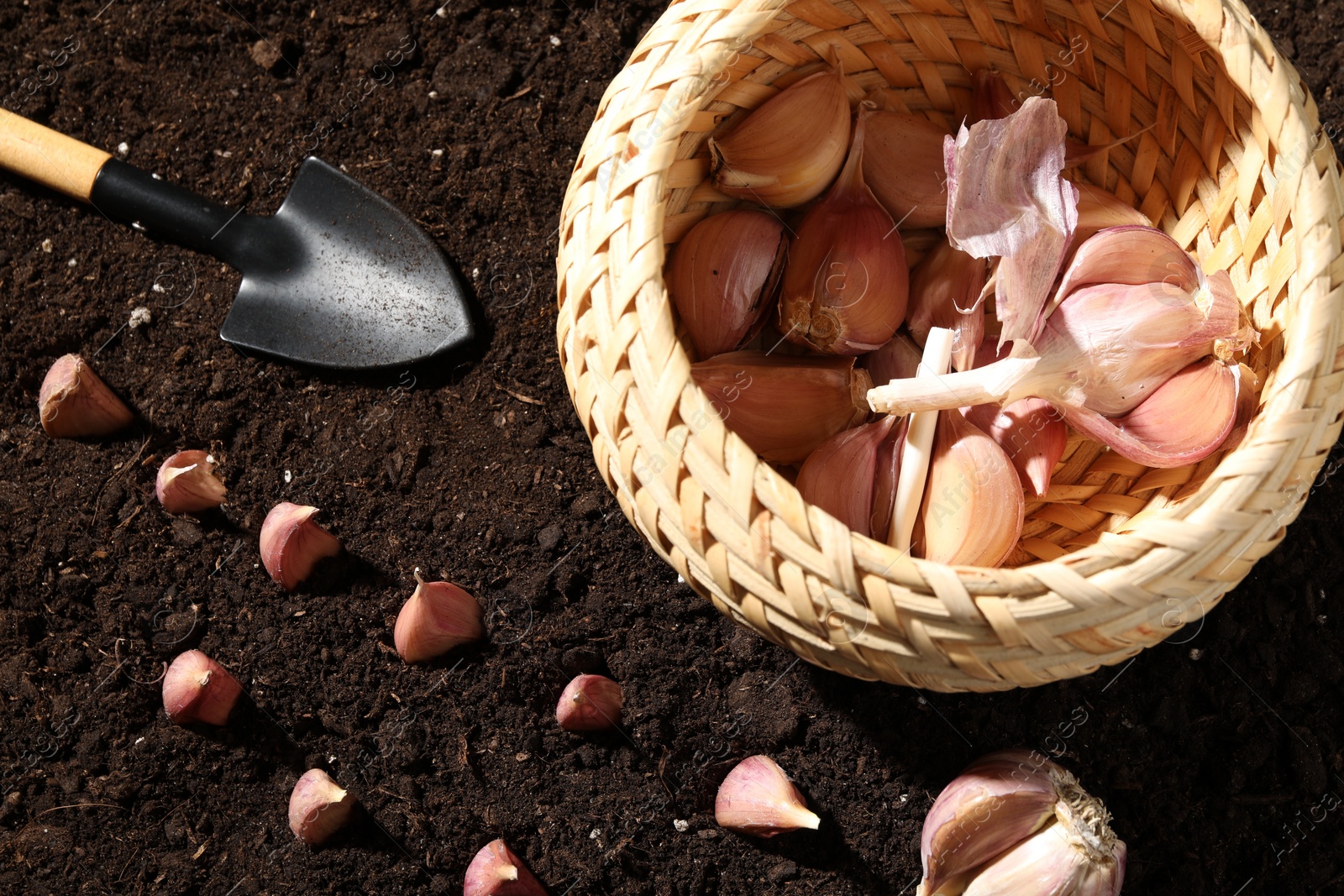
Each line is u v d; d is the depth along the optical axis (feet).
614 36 2.34
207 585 2.27
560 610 2.25
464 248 2.31
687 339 2.15
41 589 2.27
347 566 2.26
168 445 2.29
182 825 2.23
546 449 2.28
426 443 2.28
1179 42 2.06
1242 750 2.21
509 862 2.18
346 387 2.30
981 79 2.14
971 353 2.12
